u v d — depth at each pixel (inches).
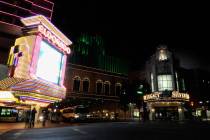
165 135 412.2
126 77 1971.0
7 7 1288.1
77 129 586.2
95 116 1608.0
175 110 1686.8
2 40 1145.4
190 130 543.8
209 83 2242.9
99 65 1813.5
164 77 1782.7
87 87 1663.4
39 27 885.2
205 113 2054.6
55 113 1289.4
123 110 1777.8
